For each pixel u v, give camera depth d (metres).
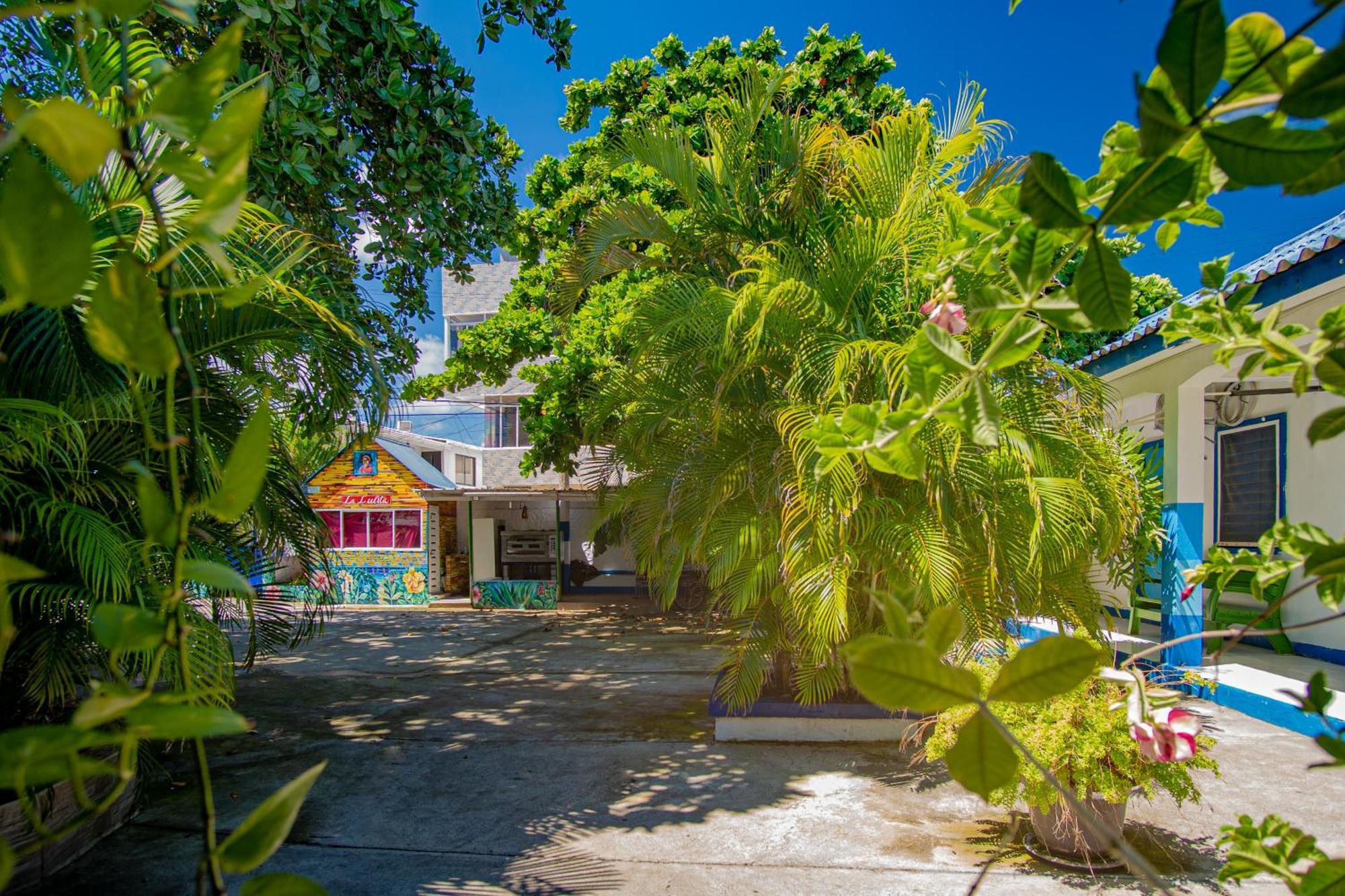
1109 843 0.52
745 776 5.07
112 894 3.64
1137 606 8.28
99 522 3.60
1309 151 0.55
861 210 5.39
